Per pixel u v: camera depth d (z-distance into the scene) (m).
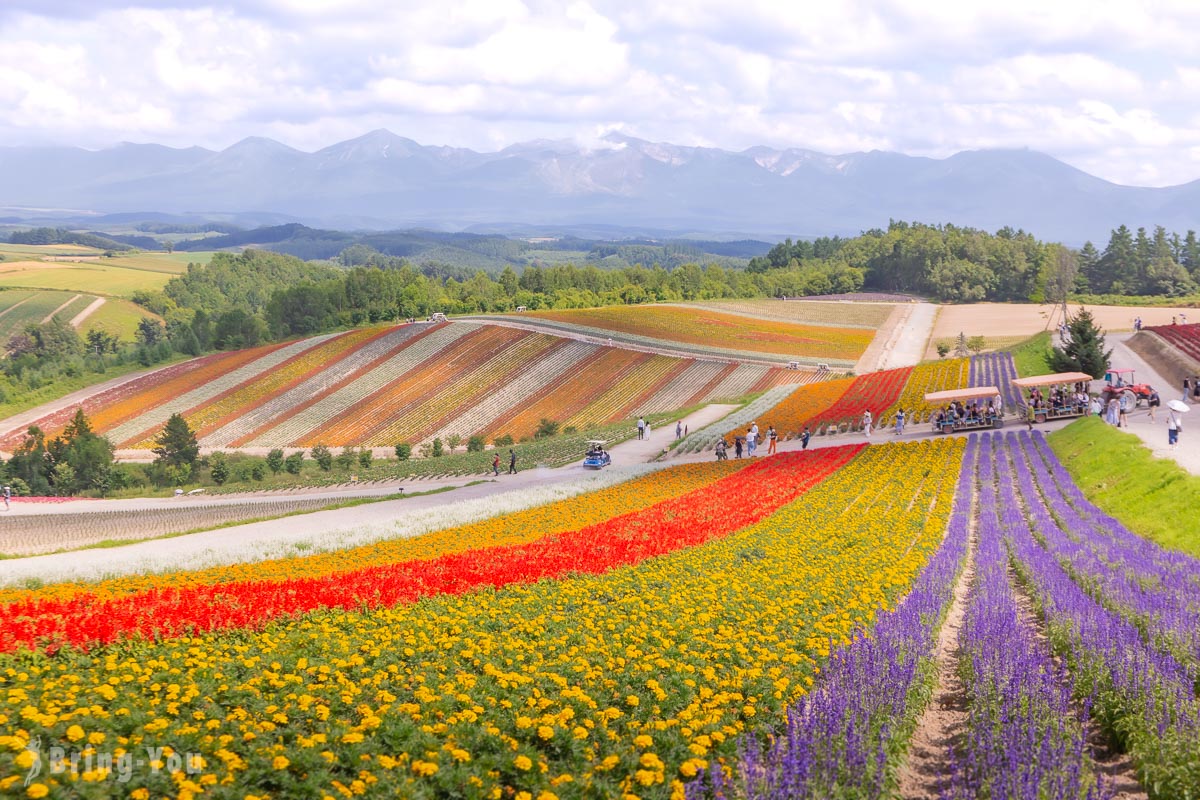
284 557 32.50
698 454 65.62
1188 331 100.88
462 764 11.68
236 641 17.94
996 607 19.17
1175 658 14.58
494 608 21.12
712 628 18.70
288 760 11.43
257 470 78.69
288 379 112.56
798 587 22.81
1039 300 191.50
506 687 14.88
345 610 20.73
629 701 13.97
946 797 10.98
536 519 38.31
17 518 51.00
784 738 11.70
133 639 17.50
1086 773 11.08
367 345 122.50
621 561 27.02
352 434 95.31
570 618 20.09
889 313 157.50
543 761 12.01
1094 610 18.06
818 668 15.78
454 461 73.75
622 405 98.56
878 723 12.44
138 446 94.75
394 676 15.46
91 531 45.97
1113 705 13.26
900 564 25.55
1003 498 38.97
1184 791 10.82
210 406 105.69
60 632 17.23
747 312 154.38
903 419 66.56
